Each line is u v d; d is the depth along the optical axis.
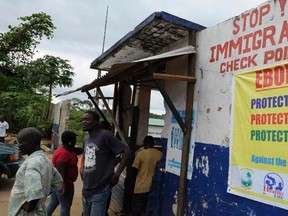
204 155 4.26
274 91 3.21
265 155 3.25
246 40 3.72
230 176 3.72
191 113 4.61
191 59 4.63
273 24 3.36
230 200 3.71
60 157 4.59
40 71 23.08
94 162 4.11
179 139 4.95
